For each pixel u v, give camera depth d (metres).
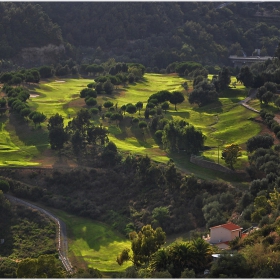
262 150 182.88
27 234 167.75
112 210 181.25
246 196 157.25
